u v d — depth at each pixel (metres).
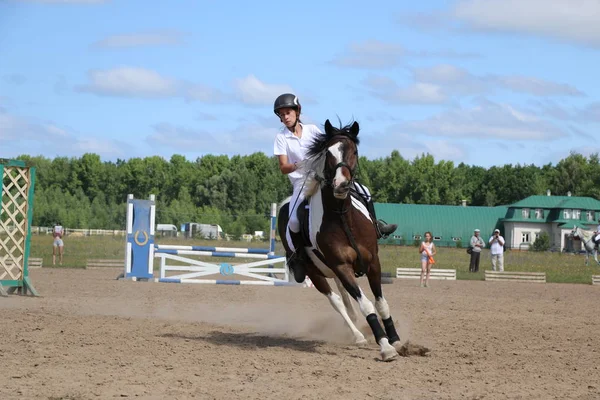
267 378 7.56
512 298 21.23
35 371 7.65
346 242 9.30
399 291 23.38
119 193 126.88
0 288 17.23
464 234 90.69
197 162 137.62
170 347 9.55
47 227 78.62
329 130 9.58
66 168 129.62
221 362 8.48
